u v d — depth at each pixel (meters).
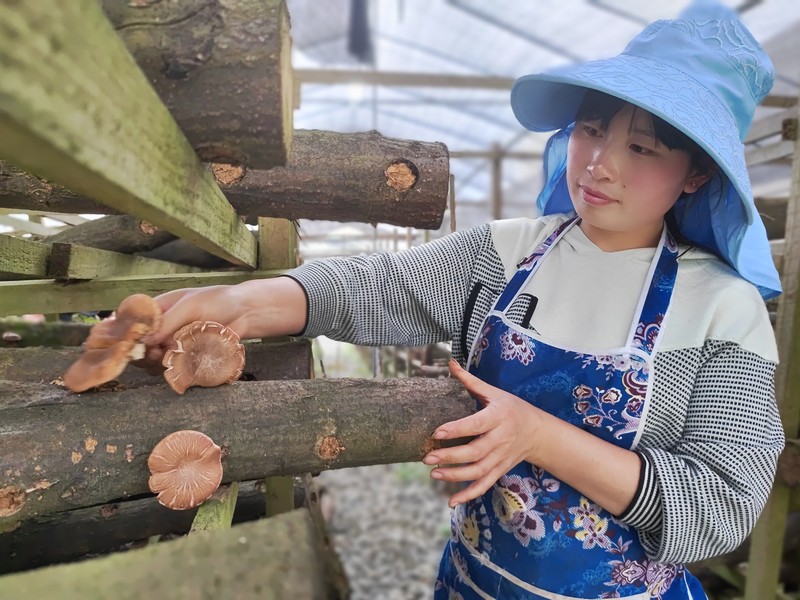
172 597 0.39
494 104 5.07
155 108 0.43
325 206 0.97
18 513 0.65
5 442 0.65
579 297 0.87
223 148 0.54
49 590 0.38
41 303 1.24
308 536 0.44
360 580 2.69
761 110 3.57
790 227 1.63
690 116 0.72
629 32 3.46
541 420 0.76
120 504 1.08
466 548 0.95
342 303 0.94
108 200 0.41
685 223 0.91
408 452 0.81
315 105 5.38
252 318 0.87
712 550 0.77
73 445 0.68
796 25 2.90
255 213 0.98
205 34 0.48
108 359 0.70
